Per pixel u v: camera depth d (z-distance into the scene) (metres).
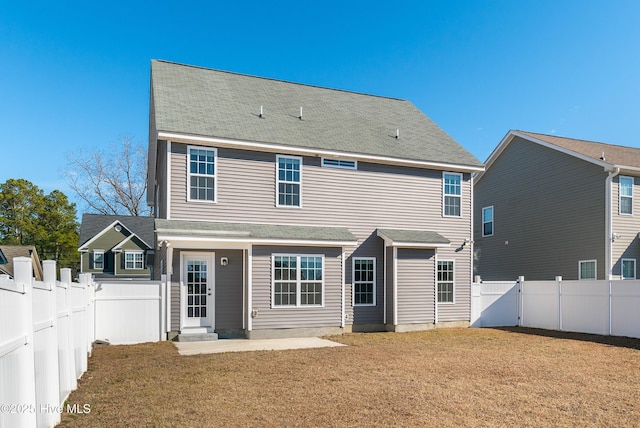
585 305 15.59
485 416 6.11
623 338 14.10
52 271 5.58
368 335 14.41
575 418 6.10
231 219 13.88
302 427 5.59
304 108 17.64
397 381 7.96
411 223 16.48
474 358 10.33
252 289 13.48
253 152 14.34
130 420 5.76
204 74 17.56
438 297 16.61
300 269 14.16
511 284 17.95
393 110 20.28
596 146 22.44
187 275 13.34
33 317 4.63
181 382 7.80
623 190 18.73
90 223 34.00
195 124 13.80
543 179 21.45
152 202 23.59
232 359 9.97
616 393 7.38
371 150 15.84
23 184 51.38
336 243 14.33
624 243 18.45
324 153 14.96
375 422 5.80
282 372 8.64
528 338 13.98
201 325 13.36
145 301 12.85
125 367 9.09
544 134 23.25
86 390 7.24
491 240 24.45
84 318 8.85
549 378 8.40
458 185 17.55
